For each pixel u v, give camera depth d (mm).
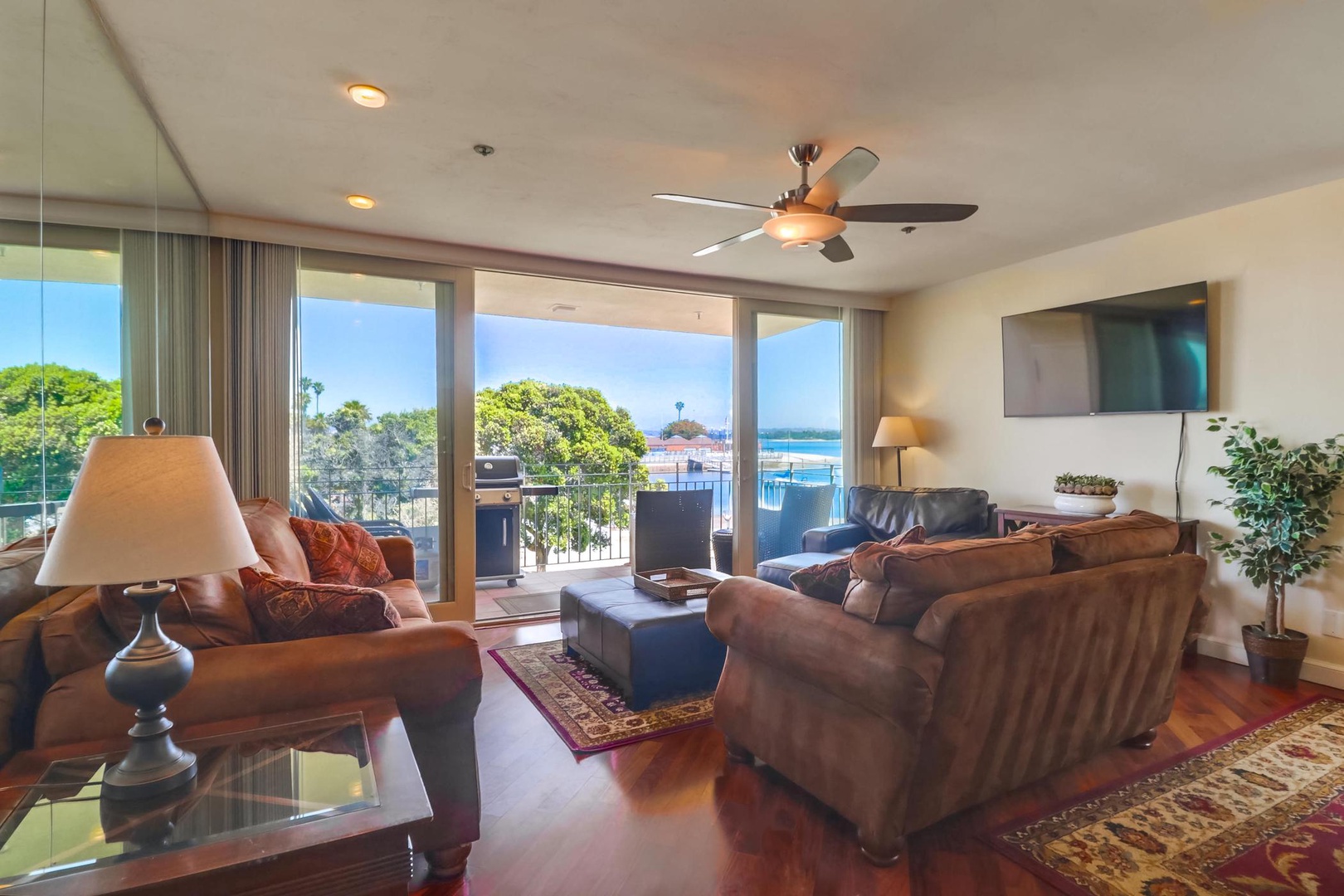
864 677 1780
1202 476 3613
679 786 2256
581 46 2020
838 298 5430
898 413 5590
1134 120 2502
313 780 1273
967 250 4227
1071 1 1805
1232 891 1705
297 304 3750
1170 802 2135
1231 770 2344
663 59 2088
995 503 4742
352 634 1739
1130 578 2143
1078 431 4219
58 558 1134
